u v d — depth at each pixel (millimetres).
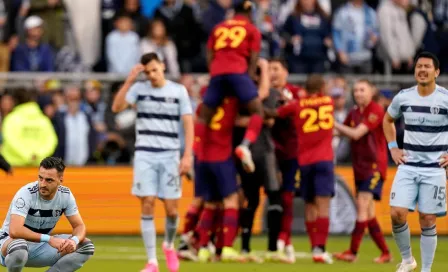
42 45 60562
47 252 28906
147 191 36594
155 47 61438
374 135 43438
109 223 55812
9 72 59719
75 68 62312
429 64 32000
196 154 42656
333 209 55250
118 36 61562
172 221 37031
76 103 57031
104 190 55750
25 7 62938
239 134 43125
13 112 55156
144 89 36844
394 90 60281
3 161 33375
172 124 36875
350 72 64375
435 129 32312
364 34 64562
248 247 44281
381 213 56438
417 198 32906
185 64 63688
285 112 42562
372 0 68188
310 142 42500
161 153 36719
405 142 32781
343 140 57125
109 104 58156
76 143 56906
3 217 54531
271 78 43469
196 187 42688
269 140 42906
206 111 41656
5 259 27922
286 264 41688
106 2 63281
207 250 43094
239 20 42156
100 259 43469
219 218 43594
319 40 63000
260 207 56156
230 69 41250
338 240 54469
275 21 64688
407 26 64250
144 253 46875
